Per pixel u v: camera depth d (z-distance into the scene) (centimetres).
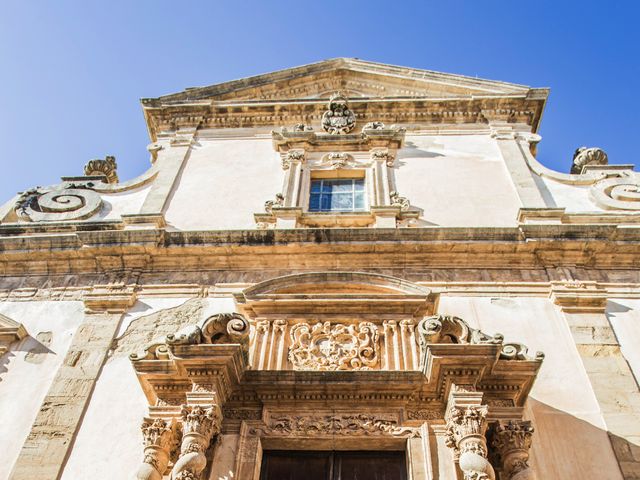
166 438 920
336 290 1193
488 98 1723
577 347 1095
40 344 1171
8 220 1537
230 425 973
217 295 1242
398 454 955
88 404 1055
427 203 1450
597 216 1363
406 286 1177
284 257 1295
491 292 1212
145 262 1309
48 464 971
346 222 1398
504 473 874
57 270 1321
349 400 981
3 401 1073
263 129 1752
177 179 1583
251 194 1517
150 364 970
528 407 1004
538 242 1259
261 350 1085
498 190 1480
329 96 1900
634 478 906
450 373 935
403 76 1862
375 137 1628
